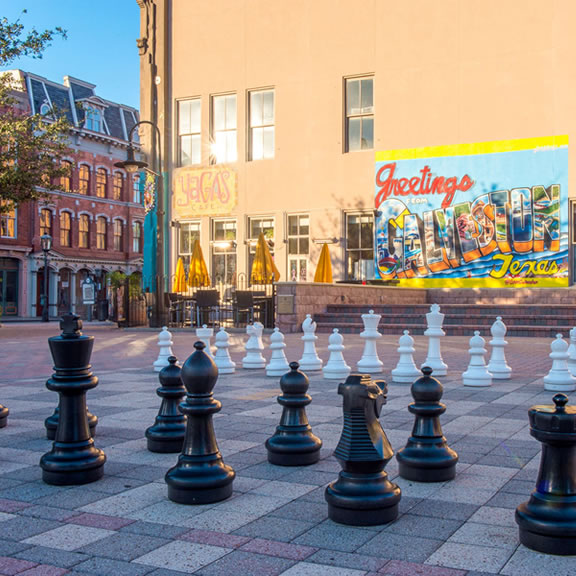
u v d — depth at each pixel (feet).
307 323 37.50
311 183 80.94
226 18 86.22
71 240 161.27
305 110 81.61
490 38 73.15
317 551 11.66
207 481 14.35
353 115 79.92
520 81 71.82
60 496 15.07
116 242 173.99
